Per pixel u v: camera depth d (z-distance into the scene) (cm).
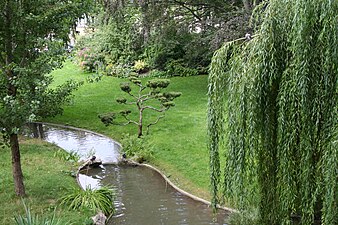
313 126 426
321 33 408
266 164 486
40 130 1264
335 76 411
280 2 450
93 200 691
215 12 1583
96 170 921
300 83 419
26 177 813
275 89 457
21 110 613
